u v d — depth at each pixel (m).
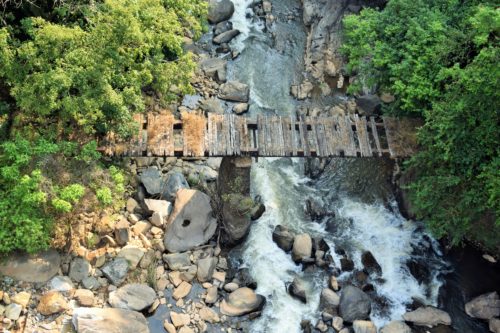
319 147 12.79
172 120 12.66
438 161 12.12
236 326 11.83
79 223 12.07
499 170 10.85
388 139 13.13
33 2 12.38
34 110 11.09
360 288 12.80
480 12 10.33
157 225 13.03
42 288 11.24
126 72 12.15
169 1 12.94
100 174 11.45
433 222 12.33
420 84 12.48
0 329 10.51
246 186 13.20
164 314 11.74
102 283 11.80
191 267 12.48
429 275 13.25
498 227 12.02
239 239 13.18
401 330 11.84
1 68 10.73
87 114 10.95
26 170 10.84
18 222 10.41
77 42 11.19
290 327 11.98
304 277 12.92
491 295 12.54
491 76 10.43
